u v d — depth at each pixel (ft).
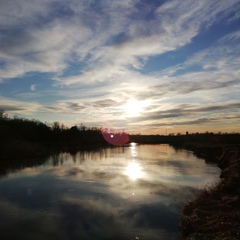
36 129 296.51
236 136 336.70
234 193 63.62
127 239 48.78
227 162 129.70
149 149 291.99
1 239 49.49
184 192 81.10
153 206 67.46
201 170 125.39
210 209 55.31
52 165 148.46
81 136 383.86
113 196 77.77
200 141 339.36
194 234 43.34
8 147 179.01
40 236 50.60
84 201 73.20
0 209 66.90
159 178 105.29
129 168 134.92
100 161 167.43
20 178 108.37
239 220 45.85
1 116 293.02
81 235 50.88
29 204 70.90
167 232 51.26
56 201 73.46
